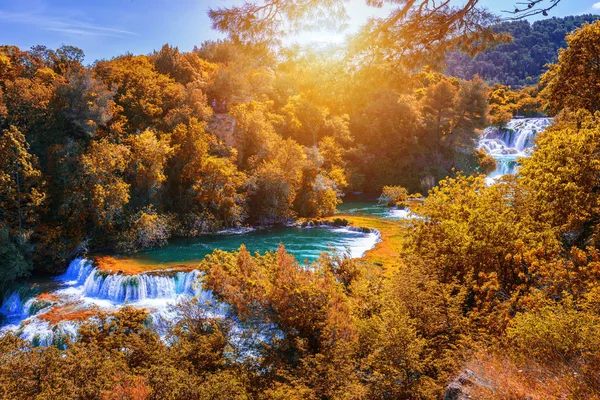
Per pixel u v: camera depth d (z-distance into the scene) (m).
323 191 42.91
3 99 29.70
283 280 14.78
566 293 9.16
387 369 9.70
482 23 7.62
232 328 15.70
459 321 11.12
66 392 10.09
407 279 12.65
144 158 33.06
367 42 8.26
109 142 33.41
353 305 14.51
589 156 11.69
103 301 22.28
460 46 8.12
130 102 39.34
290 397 10.44
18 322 21.14
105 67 42.75
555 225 12.54
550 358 7.29
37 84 32.22
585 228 12.27
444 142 61.50
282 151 42.16
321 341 13.41
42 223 27.58
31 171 26.52
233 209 36.62
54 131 30.97
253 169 40.81
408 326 10.21
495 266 13.24
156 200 34.09
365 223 37.56
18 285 24.42
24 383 10.41
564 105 21.44
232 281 16.42
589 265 9.91
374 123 59.94
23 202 27.06
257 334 14.73
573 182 11.62
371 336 11.16
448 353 9.73
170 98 42.53
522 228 13.19
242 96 50.09
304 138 58.66
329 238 33.78
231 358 13.82
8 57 37.50
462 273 14.12
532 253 11.52
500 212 14.59
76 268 26.19
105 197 29.25
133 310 15.69
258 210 39.62
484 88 61.28
